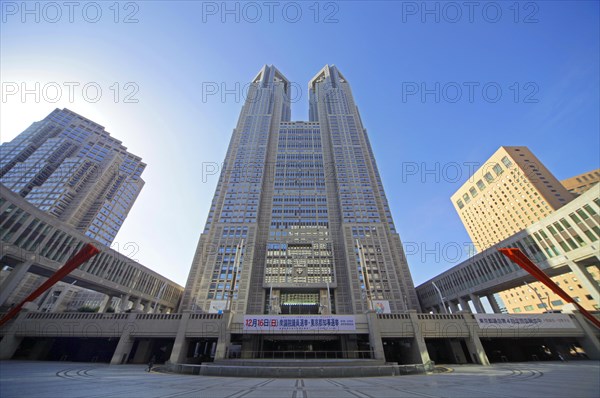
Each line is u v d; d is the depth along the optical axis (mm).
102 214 122375
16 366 26297
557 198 99188
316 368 22422
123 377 18188
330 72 164500
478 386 12742
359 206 94812
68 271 41531
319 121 135125
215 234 84562
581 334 38969
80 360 43594
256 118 130500
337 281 79000
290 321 39094
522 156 115250
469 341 38531
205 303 70375
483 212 130500
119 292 70250
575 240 47375
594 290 44656
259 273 81375
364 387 13445
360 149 114812
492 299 69625
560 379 15398
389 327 38406
